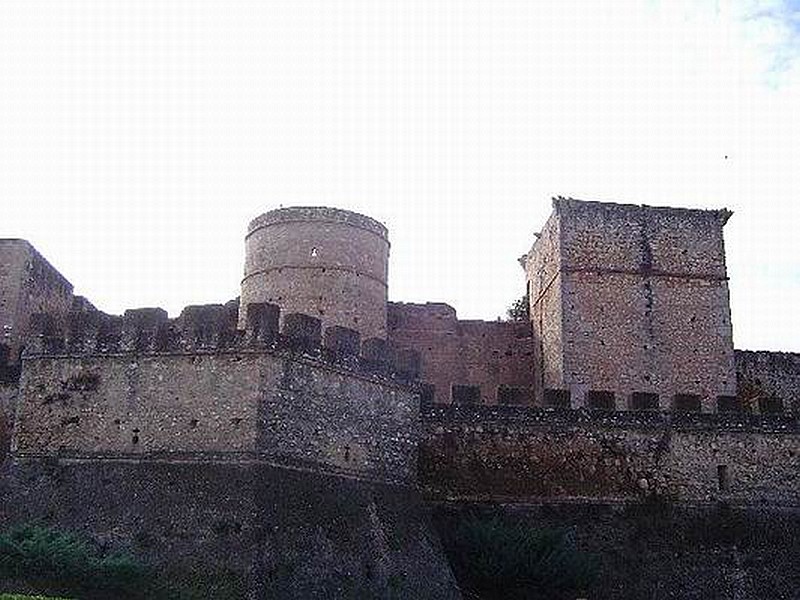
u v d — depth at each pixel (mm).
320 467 30312
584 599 32469
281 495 28297
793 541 36906
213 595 25484
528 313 55625
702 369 46531
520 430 37781
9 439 35344
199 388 29938
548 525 36156
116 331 31703
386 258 47500
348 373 32375
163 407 30172
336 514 29688
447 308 53594
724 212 48688
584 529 36469
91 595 24781
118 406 30734
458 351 52938
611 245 47719
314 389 30875
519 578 31516
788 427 39094
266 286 44906
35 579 24547
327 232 45094
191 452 29266
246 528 26844
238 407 29203
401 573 30094
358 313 44812
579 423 38156
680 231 48375
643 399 39312
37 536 26094
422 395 37906
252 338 29844
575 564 31969
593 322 46531
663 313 46969
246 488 27828
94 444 30562
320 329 31750
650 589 35031
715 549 36375
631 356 46250
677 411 38969
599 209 48219
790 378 51531
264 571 26094
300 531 27969
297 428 29906
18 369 36406
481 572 31844
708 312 47312
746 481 38094
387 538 30734
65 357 31984
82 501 29250
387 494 32594
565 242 47500
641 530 36625
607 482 37500
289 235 45125
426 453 36875
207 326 30828
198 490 28281
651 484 37656
